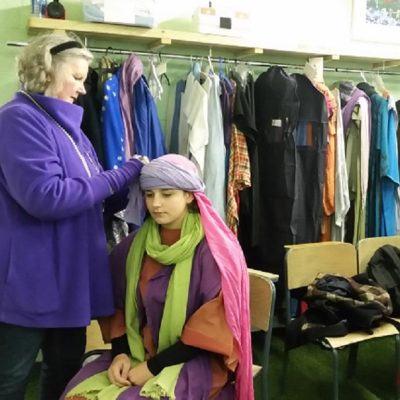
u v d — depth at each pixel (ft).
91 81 7.53
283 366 7.53
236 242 4.72
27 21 7.82
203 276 4.44
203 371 4.25
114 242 6.81
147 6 7.80
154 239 4.66
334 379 6.29
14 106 4.18
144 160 4.71
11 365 4.42
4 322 4.24
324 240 9.25
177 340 4.40
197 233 4.51
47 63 4.22
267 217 8.70
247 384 4.50
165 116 9.05
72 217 4.38
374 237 9.06
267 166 8.60
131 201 4.86
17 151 4.03
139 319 4.74
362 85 9.84
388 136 9.33
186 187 4.49
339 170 9.02
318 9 10.02
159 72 8.38
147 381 4.19
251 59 9.56
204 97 7.89
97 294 4.63
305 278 7.42
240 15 8.54
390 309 6.96
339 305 6.86
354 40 10.41
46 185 4.00
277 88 8.46
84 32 7.74
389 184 9.46
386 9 10.53
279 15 9.73
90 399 4.18
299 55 9.59
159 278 4.56
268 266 8.72
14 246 4.19
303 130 8.76
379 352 8.95
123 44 8.62
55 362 5.04
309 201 8.83
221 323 4.23
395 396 7.42
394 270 7.70
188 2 9.03
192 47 9.04
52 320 4.31
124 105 7.54
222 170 8.14
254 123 8.40
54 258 4.31
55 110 4.35
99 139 7.27
